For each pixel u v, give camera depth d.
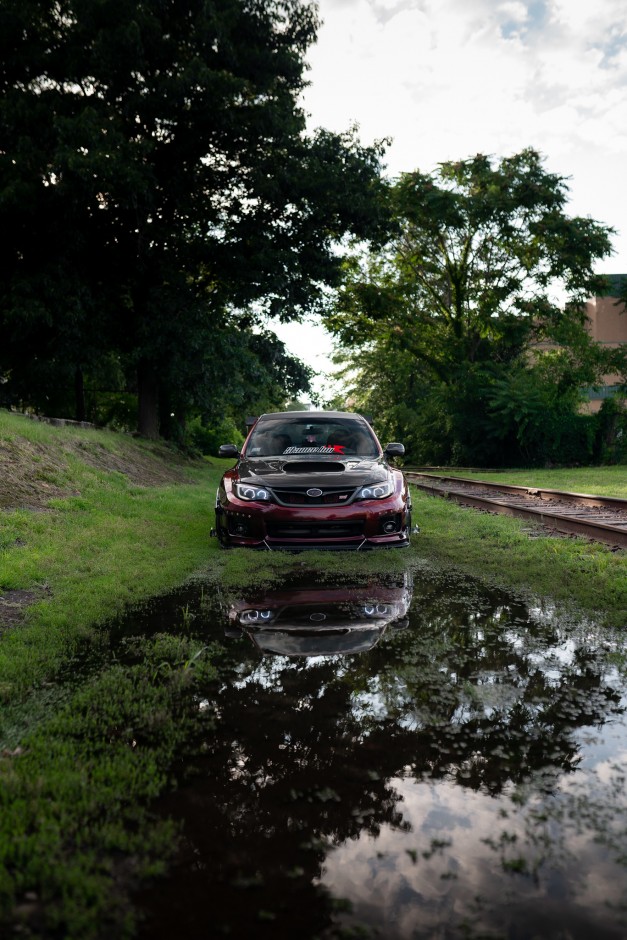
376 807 1.83
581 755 2.15
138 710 2.54
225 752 2.18
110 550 6.33
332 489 6.32
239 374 22.81
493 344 38.31
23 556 5.63
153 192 18.47
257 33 19.58
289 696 2.70
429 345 40.22
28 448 10.38
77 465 11.38
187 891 1.48
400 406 45.47
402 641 3.50
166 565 5.72
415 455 43.75
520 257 35.34
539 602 4.43
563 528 8.21
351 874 1.54
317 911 1.41
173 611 4.22
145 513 9.17
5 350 19.64
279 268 19.59
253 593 4.76
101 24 17.55
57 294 17.41
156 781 1.97
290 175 19.03
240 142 19.48
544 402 34.91
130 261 20.14
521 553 6.44
